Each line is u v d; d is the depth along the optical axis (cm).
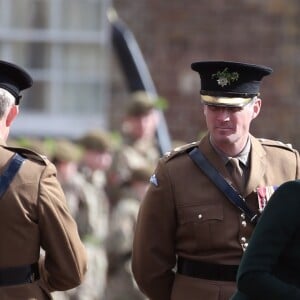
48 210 2303
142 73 4981
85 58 5197
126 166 3928
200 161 2492
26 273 2305
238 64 2445
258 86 2484
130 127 4050
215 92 2448
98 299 3731
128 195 3734
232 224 2455
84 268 2378
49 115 5203
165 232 2500
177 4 5072
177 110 5072
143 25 5084
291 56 5062
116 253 3659
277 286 2038
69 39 5203
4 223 2284
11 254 2292
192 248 2473
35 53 5219
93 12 5191
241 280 2062
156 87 5078
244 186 2473
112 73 5162
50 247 2322
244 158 2489
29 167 2311
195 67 2470
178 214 2483
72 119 5194
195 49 5078
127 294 3662
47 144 4094
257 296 2050
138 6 5084
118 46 5059
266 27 5069
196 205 2469
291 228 2061
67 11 5209
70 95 5209
